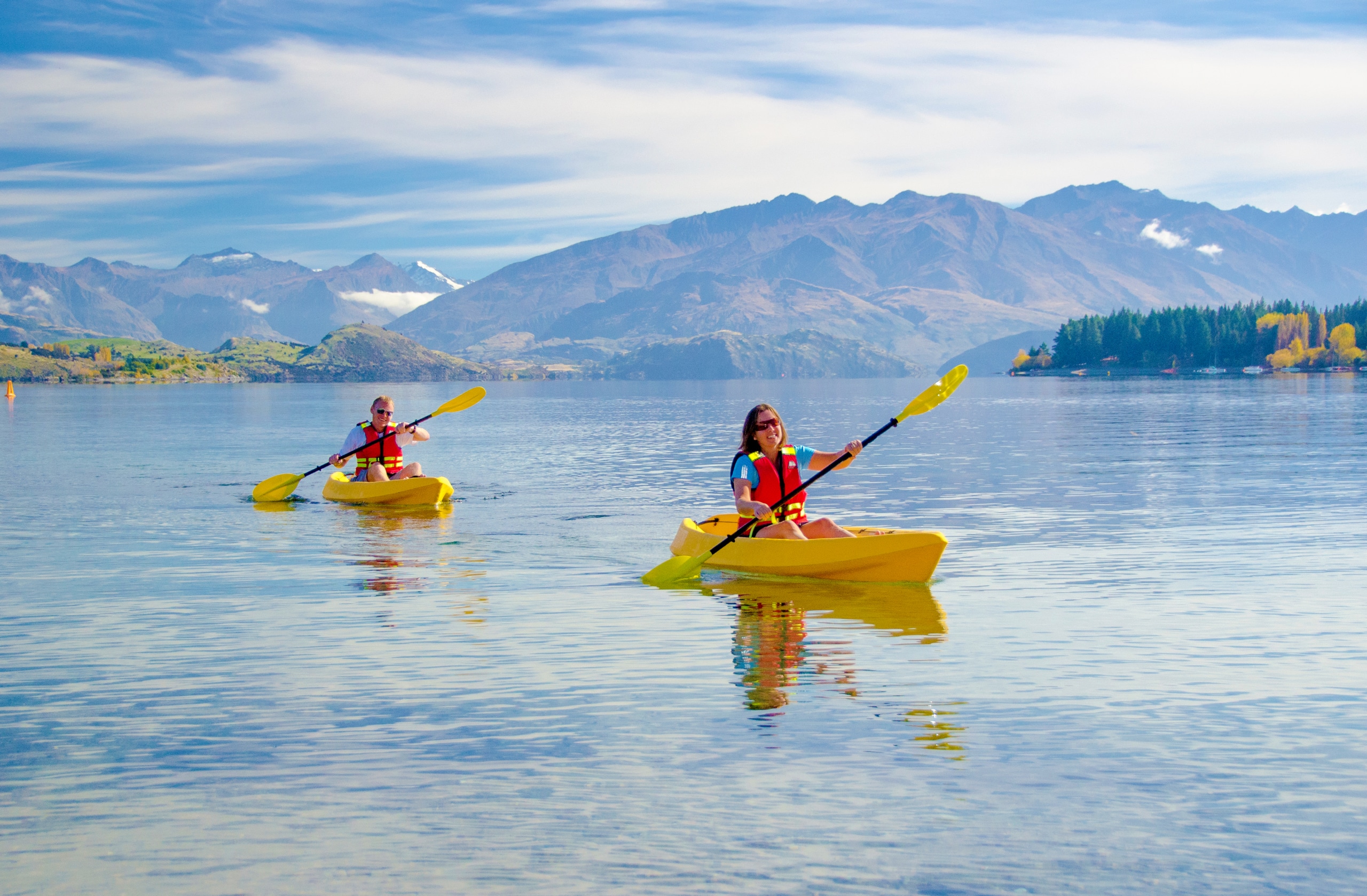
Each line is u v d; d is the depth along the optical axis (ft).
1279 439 131.75
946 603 38.24
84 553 51.90
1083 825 18.29
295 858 17.31
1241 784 20.02
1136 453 111.96
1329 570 44.50
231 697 26.50
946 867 16.78
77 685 27.73
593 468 104.32
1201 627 33.96
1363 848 17.35
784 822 18.48
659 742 22.66
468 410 334.03
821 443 135.64
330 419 243.19
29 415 270.87
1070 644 31.68
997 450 119.75
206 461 115.96
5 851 17.65
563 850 17.51
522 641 32.53
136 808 19.39
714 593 40.47
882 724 23.80
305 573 45.68
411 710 25.20
